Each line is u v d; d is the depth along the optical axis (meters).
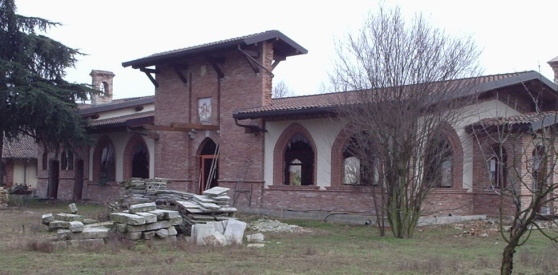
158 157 32.06
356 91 18.56
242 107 27.92
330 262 13.36
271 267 12.57
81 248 15.06
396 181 18.55
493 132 22.17
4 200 29.73
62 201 36.66
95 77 47.16
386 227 21.59
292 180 26.36
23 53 30.92
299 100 27.38
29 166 51.22
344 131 22.00
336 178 24.36
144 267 12.47
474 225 21.72
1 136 32.12
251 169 27.36
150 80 32.16
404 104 17.75
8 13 30.75
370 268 12.64
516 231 8.05
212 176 29.30
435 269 12.41
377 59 18.22
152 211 16.94
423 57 17.97
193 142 30.42
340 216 23.78
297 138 26.11
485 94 23.64
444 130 18.55
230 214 18.55
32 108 29.61
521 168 20.53
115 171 34.81
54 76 32.88
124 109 37.59
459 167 23.67
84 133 32.84
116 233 16.41
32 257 13.69
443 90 17.95
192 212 17.72
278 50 28.97
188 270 12.02
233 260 13.60
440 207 22.86
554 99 25.78
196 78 30.20
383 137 18.06
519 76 23.48
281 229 20.83
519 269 12.62
